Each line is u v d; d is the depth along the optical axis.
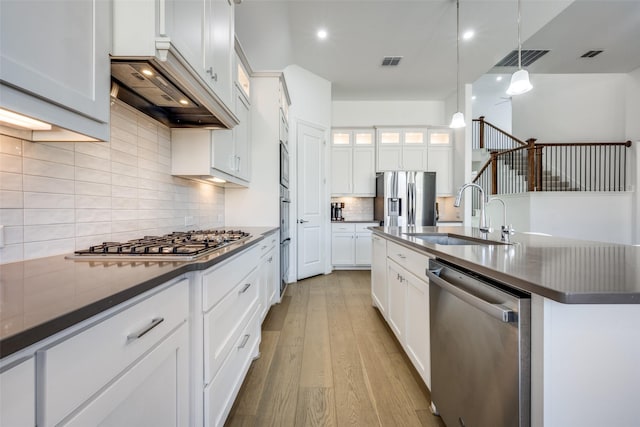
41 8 0.77
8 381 0.48
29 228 1.10
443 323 1.43
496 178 6.55
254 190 3.48
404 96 5.96
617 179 5.97
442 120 6.20
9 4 0.68
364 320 3.02
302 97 4.73
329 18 3.53
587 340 0.84
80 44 0.92
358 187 5.86
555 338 0.83
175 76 1.31
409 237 2.17
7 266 1.00
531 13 3.45
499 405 0.99
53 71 0.81
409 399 1.75
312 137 4.90
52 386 0.55
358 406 1.69
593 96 6.39
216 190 3.16
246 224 3.48
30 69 0.74
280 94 3.59
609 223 5.62
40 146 1.13
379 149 5.84
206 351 1.19
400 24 3.66
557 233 5.64
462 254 1.33
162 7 1.16
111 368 0.70
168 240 1.65
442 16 3.51
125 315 0.76
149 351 0.87
